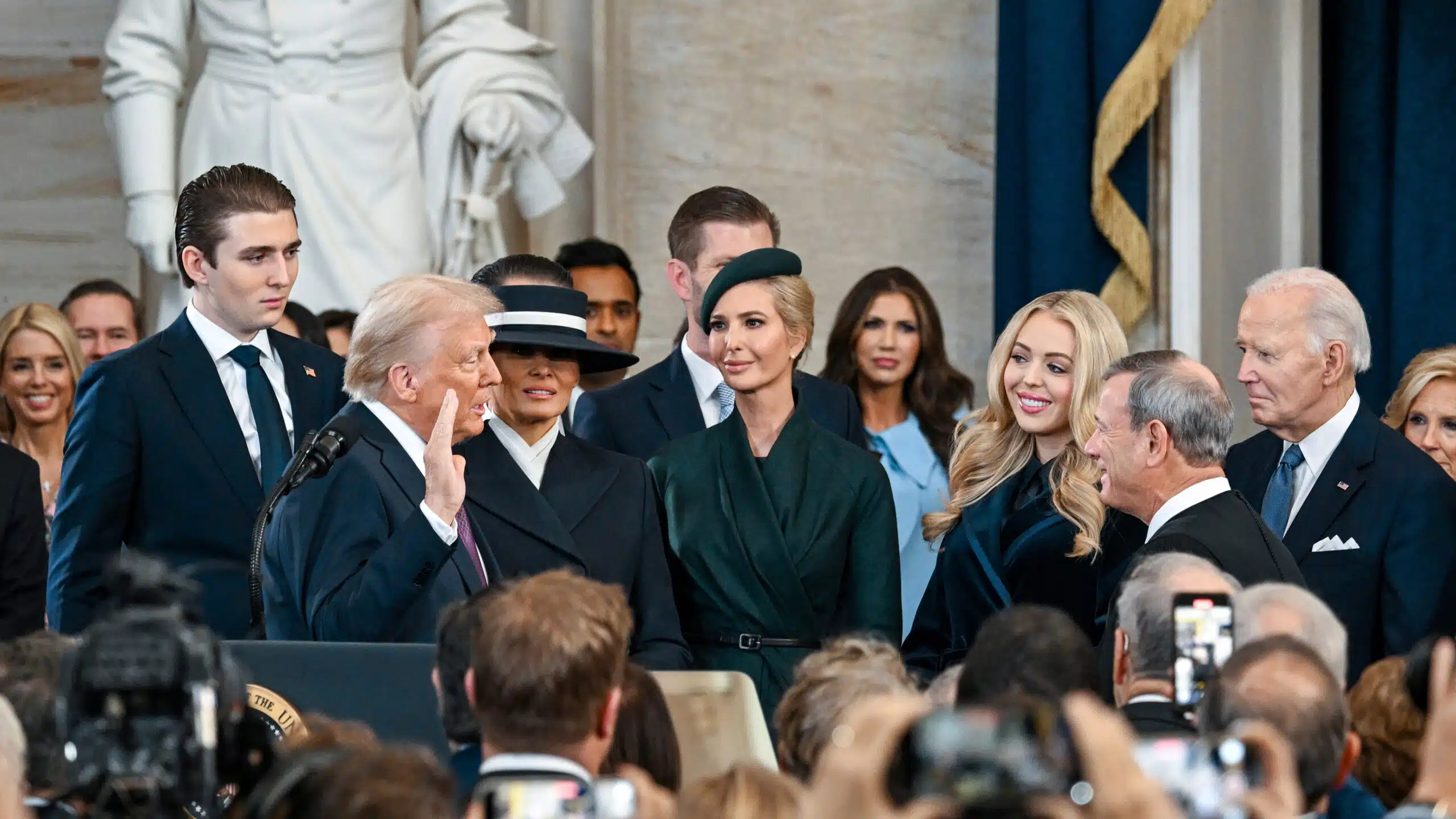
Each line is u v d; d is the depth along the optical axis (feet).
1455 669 30.12
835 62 106.01
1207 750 25.95
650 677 36.04
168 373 56.03
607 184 103.24
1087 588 54.08
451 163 92.17
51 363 74.54
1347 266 98.43
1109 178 94.17
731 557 52.90
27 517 62.08
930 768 21.72
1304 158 96.78
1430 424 68.59
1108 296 94.99
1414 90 95.96
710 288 53.57
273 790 25.93
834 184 106.01
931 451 76.38
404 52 96.17
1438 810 27.22
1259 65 96.32
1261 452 62.28
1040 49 94.73
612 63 104.17
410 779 25.40
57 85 102.99
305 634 47.26
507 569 49.37
